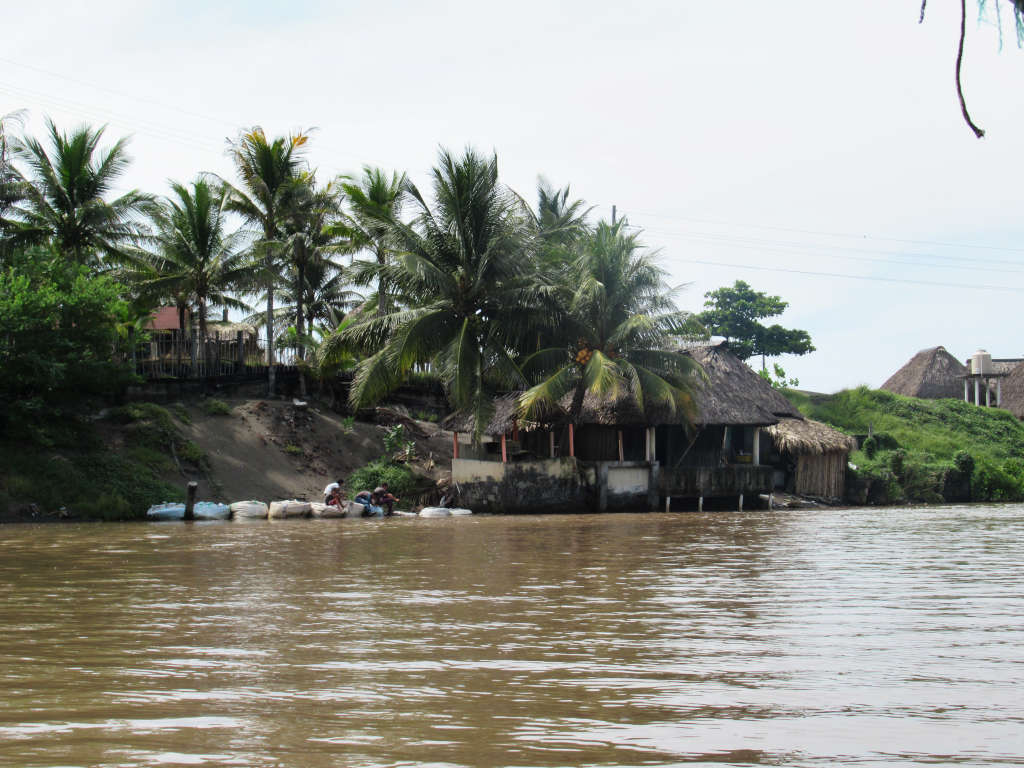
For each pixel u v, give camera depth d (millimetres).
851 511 30516
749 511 30641
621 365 29094
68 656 6293
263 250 35781
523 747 4145
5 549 15773
